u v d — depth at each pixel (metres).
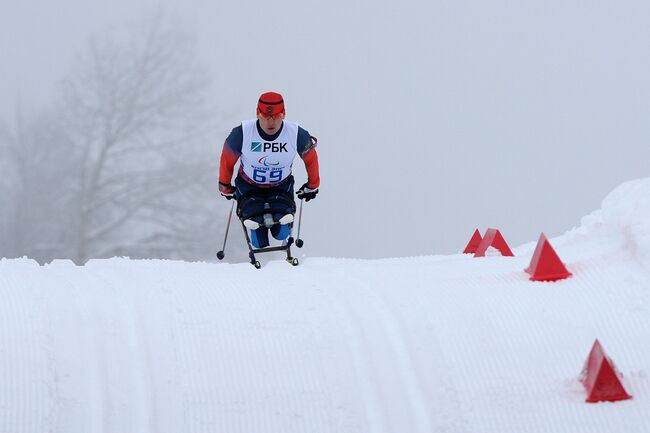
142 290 19.69
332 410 16.95
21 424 15.96
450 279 21.06
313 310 19.25
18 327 17.70
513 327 18.66
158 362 17.47
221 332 18.31
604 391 17.05
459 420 16.78
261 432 16.52
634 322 18.70
